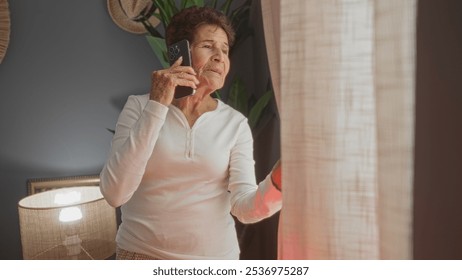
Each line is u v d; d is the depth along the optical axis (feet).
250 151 3.11
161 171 2.93
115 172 2.71
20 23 6.30
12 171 6.54
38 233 5.29
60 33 6.43
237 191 2.85
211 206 2.98
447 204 1.74
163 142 2.92
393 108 1.33
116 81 6.70
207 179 2.96
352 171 1.65
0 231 6.59
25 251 5.37
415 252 1.76
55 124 6.59
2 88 6.37
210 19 2.97
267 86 6.01
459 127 1.69
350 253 1.66
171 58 3.02
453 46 1.69
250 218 2.71
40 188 6.45
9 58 6.33
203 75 2.98
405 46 1.29
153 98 2.73
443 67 1.71
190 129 2.97
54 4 6.36
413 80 1.29
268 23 2.21
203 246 2.95
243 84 6.11
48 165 6.64
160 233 2.93
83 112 6.66
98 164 6.81
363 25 1.62
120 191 2.74
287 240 1.82
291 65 1.75
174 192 2.94
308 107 1.72
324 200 1.69
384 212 1.39
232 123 3.10
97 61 6.59
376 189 1.61
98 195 6.20
